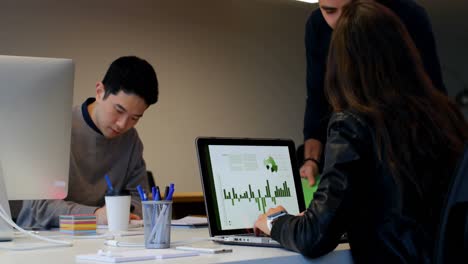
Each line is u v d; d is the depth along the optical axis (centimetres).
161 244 144
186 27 616
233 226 171
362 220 139
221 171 174
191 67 618
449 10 711
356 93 142
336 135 140
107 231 197
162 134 594
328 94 150
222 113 638
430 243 133
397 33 145
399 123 136
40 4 527
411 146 136
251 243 150
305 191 222
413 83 144
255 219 176
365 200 138
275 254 133
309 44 296
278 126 682
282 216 146
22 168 169
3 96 163
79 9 548
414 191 135
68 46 539
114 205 198
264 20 677
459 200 120
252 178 180
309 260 137
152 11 593
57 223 223
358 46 143
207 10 632
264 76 673
